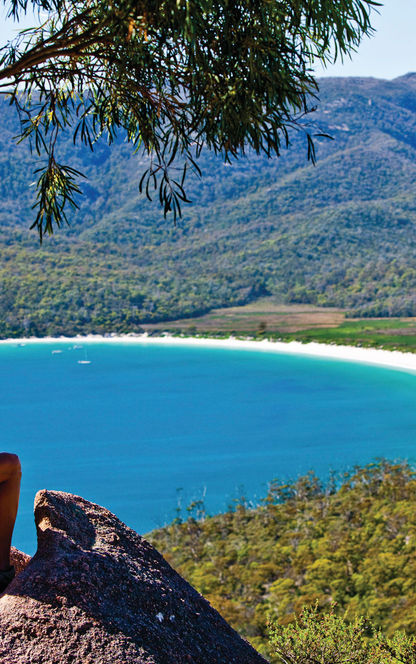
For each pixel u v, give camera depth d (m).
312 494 64.56
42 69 3.17
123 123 3.63
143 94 3.10
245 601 37.19
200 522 59.28
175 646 2.31
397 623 27.48
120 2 2.43
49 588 2.11
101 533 2.62
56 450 104.19
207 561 47.00
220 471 88.31
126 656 2.03
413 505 48.00
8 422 126.50
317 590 35.59
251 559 45.25
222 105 2.79
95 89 3.47
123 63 2.95
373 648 6.02
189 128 3.00
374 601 31.28
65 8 3.21
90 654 1.96
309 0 2.57
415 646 5.89
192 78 2.76
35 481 86.56
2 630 1.94
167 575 2.73
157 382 167.50
